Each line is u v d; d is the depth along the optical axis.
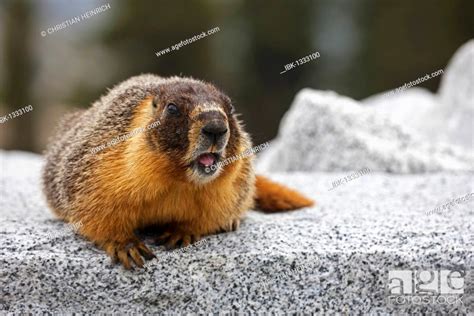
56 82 27.20
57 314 7.18
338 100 14.05
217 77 27.17
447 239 7.83
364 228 8.39
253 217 9.30
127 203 7.34
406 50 27.20
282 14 28.02
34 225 8.52
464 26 27.20
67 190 7.95
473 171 12.62
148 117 7.44
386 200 10.54
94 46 27.56
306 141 13.86
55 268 7.16
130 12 26.95
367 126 13.53
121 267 7.24
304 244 7.66
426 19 27.50
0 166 14.11
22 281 7.12
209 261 7.29
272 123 27.12
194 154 6.86
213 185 7.43
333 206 10.12
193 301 7.22
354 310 7.24
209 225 7.93
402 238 7.89
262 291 7.25
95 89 26.33
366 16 28.31
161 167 7.07
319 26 28.27
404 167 12.69
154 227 8.26
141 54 27.11
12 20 26.42
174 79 8.59
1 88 26.31
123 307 7.20
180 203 7.54
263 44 27.89
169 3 27.11
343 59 27.66
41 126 26.75
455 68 16.12
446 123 15.73
